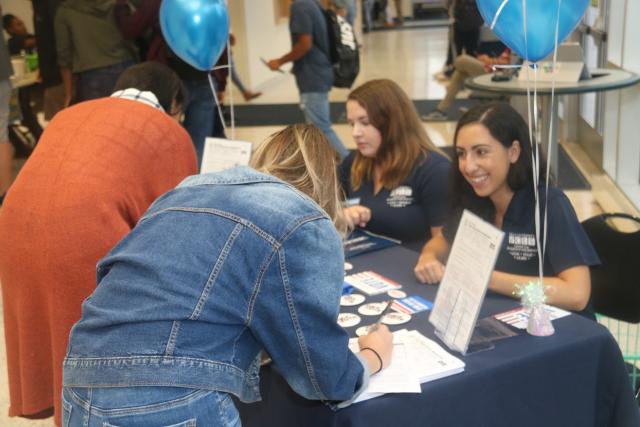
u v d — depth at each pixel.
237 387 1.26
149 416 1.19
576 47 3.72
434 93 8.48
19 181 1.93
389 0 18.34
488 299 1.81
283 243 1.20
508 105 1.90
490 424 1.48
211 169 2.46
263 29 9.72
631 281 2.02
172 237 1.24
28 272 1.90
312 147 1.39
